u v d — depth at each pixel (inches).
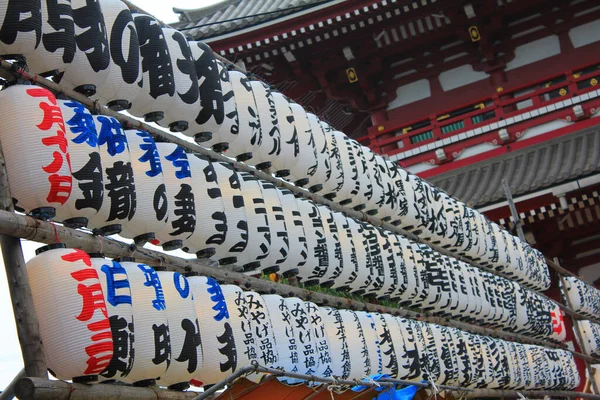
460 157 1008.2
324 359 416.2
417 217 601.9
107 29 317.7
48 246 271.6
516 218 875.4
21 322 262.4
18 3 268.2
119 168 298.4
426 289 572.4
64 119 282.8
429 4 936.3
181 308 314.5
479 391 627.2
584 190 924.0
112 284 284.5
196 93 363.3
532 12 992.9
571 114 975.6
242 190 390.3
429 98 1031.0
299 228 426.6
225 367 335.6
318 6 883.4
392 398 376.5
